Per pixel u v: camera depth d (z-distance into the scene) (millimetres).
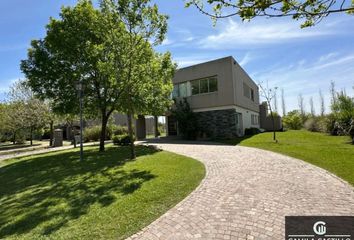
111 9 10664
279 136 18547
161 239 3707
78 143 23578
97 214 4746
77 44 13453
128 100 11531
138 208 4922
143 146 15750
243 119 22344
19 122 22578
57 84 14195
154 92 13836
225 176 6969
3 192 7219
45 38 14125
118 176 7734
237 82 20375
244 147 12945
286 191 5457
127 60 10852
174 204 5066
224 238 3615
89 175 8258
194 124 20328
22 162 13141
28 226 4457
